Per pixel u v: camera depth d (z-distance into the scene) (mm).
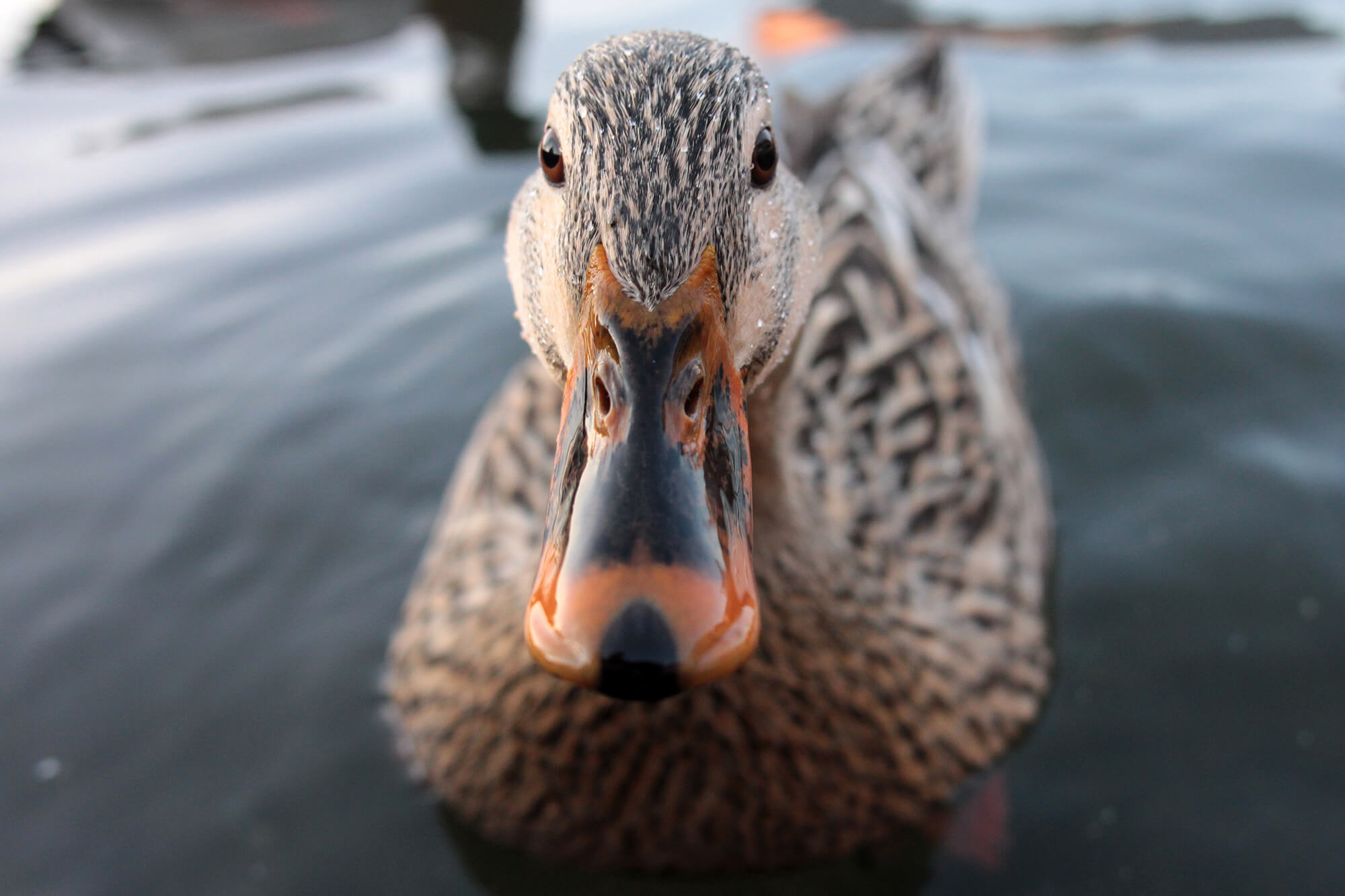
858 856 225
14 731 260
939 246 370
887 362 306
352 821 240
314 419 355
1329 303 376
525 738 215
